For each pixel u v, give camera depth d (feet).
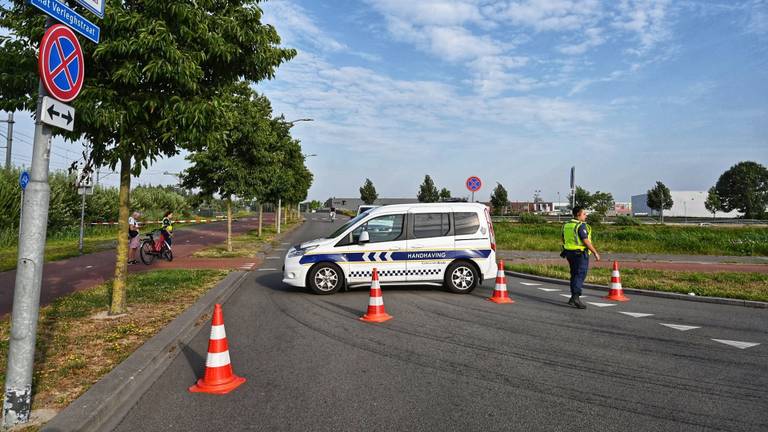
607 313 26.40
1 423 11.13
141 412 12.66
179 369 16.22
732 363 17.28
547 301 30.07
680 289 33.40
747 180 291.58
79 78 12.11
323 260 31.37
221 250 62.85
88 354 16.78
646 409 13.03
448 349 18.81
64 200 81.20
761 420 12.36
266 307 27.30
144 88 20.20
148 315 23.16
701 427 11.93
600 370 16.35
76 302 26.03
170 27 19.79
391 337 20.65
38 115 10.94
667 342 20.18
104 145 21.29
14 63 18.66
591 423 12.10
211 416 12.42
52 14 11.28
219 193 60.59
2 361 16.06
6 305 26.21
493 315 25.36
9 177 68.49
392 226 32.30
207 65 22.63
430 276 32.09
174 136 20.74
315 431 11.54
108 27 18.71
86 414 11.61
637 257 61.26
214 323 14.84
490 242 32.55
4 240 61.26
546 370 16.30
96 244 67.62
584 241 27.81
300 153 107.65
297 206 211.20
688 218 253.85
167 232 50.88
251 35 22.43
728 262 55.47
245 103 56.80
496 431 11.60
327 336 20.81
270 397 13.75
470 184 52.90
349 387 14.58
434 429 11.68
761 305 28.76
